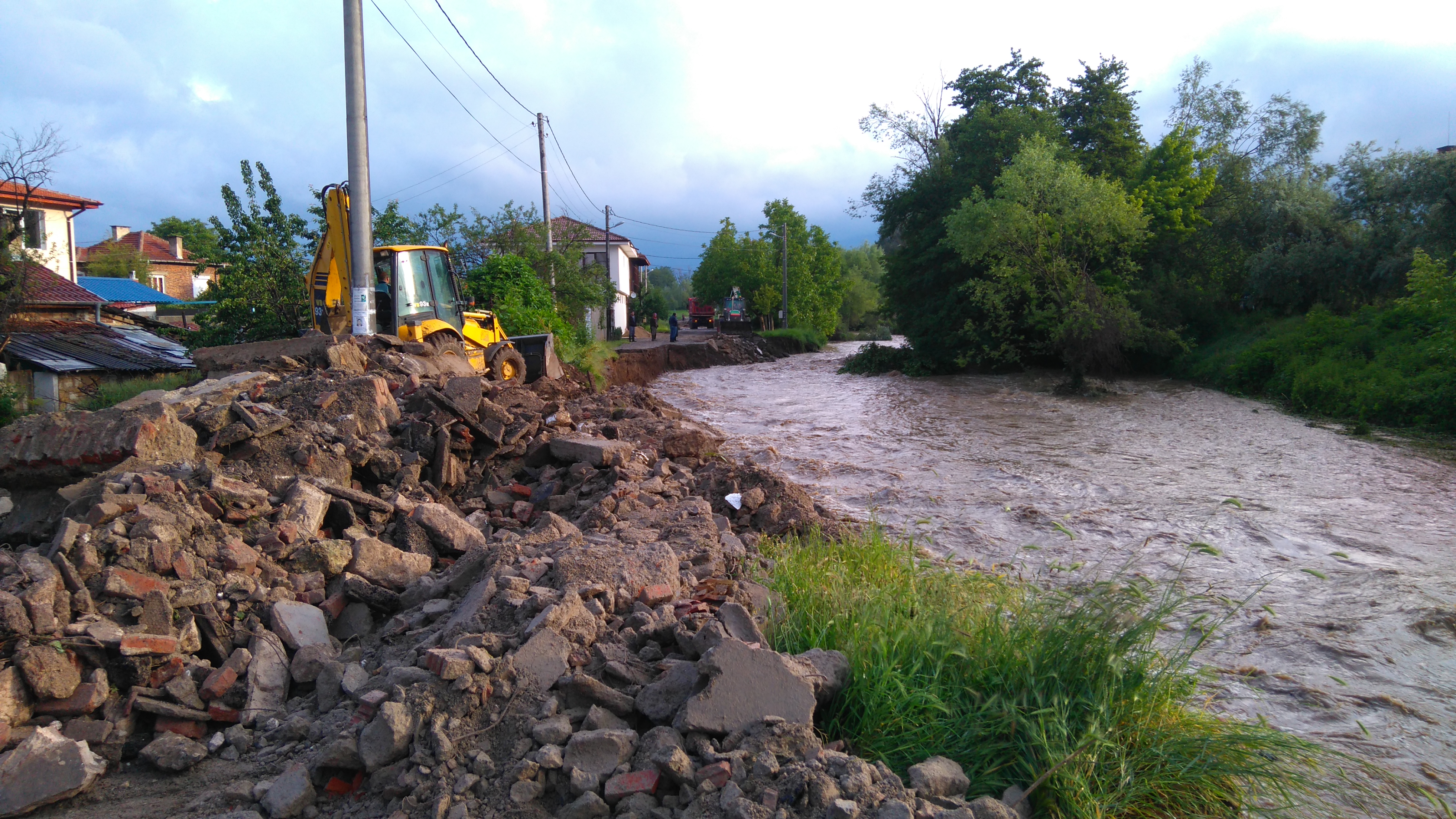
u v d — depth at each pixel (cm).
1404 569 807
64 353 1923
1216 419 1905
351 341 991
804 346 5141
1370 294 2539
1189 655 446
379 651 460
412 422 777
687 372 3669
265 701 411
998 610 466
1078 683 398
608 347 3061
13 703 360
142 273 4603
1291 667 583
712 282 6456
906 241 3459
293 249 1684
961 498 1099
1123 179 3191
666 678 378
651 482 787
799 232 6331
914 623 452
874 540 662
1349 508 1053
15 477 559
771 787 314
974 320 3139
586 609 437
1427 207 2369
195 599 438
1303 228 2789
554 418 931
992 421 1914
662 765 326
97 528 447
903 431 1755
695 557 596
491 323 1585
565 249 3181
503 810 320
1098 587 485
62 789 336
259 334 1631
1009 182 2703
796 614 479
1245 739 374
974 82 3703
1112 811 348
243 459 645
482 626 428
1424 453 1448
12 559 415
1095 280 2750
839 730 384
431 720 352
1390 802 406
